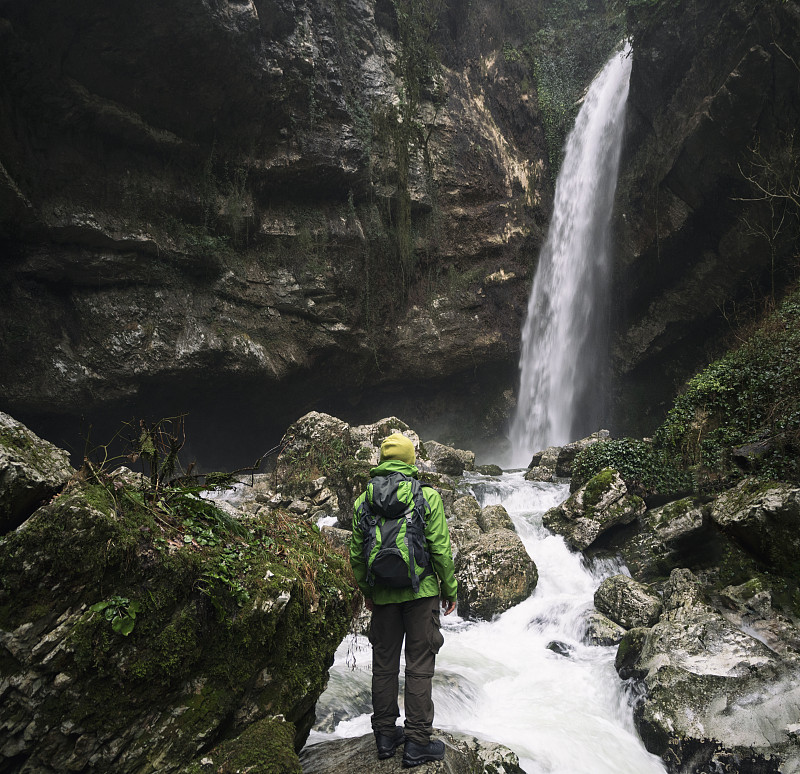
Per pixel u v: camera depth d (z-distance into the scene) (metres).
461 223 22.70
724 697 5.06
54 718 2.67
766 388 9.31
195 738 2.93
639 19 18.09
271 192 18.55
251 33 15.02
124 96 14.49
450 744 3.77
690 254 19.09
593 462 10.62
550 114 24.56
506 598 7.93
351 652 6.25
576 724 5.20
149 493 3.25
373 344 21.17
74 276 15.05
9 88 12.85
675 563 8.10
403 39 21.30
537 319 24.12
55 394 14.91
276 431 21.75
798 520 6.07
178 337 16.56
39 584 2.72
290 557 3.65
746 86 15.39
